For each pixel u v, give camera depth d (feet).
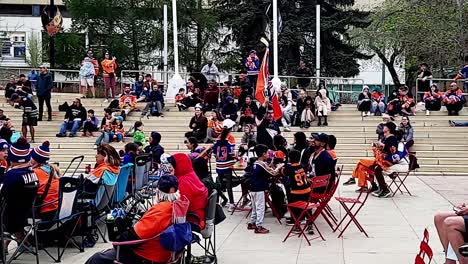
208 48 134.62
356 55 125.18
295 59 120.67
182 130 73.87
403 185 48.75
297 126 73.36
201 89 84.69
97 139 69.10
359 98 77.41
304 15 120.57
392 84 158.20
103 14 128.77
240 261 27.91
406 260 28.02
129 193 36.09
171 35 131.03
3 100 86.33
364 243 31.35
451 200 44.50
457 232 22.02
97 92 93.25
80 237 32.04
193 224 22.71
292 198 32.58
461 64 104.88
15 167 25.94
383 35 120.16
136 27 129.80
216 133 67.36
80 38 131.34
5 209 25.67
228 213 39.78
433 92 76.74
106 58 86.33
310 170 36.45
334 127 72.43
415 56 113.91
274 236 33.06
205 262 26.86
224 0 126.62
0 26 194.80
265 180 33.94
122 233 20.07
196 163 29.14
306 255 29.01
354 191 48.78
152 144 44.29
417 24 107.65
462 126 70.69
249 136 58.54
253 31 122.31
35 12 199.72
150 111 77.30
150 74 96.68
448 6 106.63
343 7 127.34
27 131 72.49
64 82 107.65
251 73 83.92
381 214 39.22
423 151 65.46
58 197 27.55
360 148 67.15
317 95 75.10
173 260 19.72
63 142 70.18
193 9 131.13
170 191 19.79
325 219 34.55
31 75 93.71
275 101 60.18
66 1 133.90
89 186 30.48
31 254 28.63
